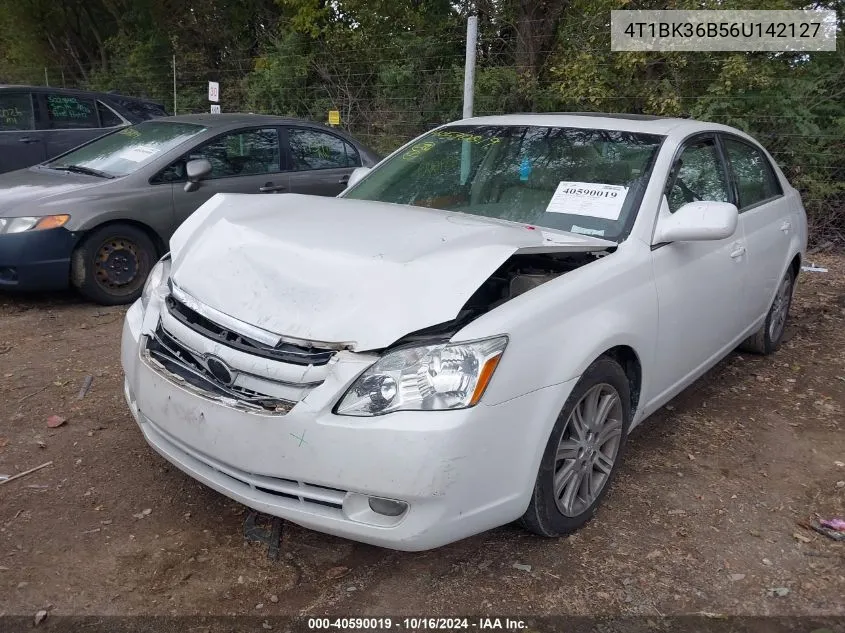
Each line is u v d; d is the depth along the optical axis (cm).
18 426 389
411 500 246
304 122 739
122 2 1881
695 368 402
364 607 267
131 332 321
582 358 286
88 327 555
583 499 314
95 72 2050
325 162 745
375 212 335
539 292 286
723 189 433
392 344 255
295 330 262
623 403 327
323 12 1310
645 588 283
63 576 277
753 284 453
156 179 627
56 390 436
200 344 280
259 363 264
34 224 564
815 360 541
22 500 323
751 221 452
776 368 523
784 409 455
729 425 430
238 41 1723
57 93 912
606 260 321
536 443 272
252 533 306
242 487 272
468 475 252
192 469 286
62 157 701
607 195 361
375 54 1247
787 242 510
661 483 361
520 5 1033
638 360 332
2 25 2156
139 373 302
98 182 613
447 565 292
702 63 850
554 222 361
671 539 314
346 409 251
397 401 249
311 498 257
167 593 271
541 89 1016
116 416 405
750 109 852
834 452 400
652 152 375
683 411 448
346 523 254
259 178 688
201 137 661
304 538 306
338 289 268
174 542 300
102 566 283
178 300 304
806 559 305
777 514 338
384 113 1179
